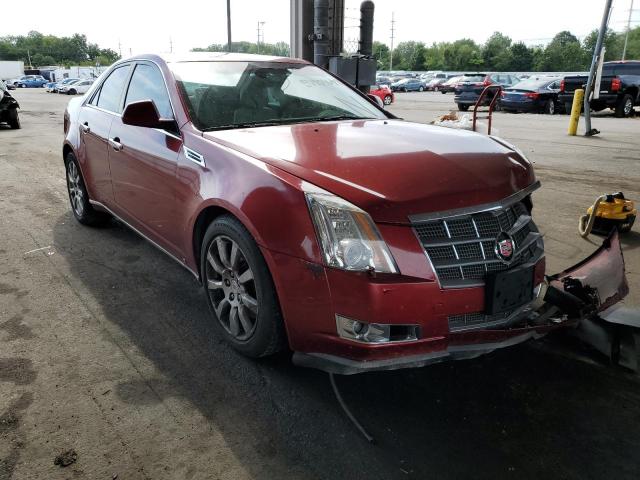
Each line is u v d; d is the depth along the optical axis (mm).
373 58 8961
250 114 3297
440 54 102562
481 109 21328
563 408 2467
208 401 2459
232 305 2770
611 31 83250
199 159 2855
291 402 2465
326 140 2764
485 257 2320
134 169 3529
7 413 2342
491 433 2291
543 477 2051
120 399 2457
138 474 2023
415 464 2104
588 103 11547
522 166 2695
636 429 2330
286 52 9680
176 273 3889
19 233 4727
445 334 2262
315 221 2221
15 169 7645
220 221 2672
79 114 4605
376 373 2705
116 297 3496
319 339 2318
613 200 4820
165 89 3402
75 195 4934
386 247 2154
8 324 3119
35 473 2014
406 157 2504
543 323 2570
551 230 5020
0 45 130750
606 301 2898
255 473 2043
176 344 2938
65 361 2750
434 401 2500
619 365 2801
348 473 2051
